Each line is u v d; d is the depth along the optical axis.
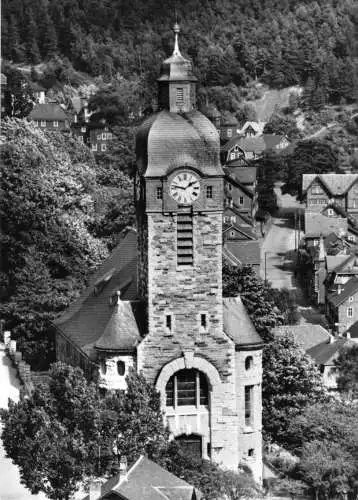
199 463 177.62
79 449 165.88
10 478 177.75
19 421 168.75
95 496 150.62
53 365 174.62
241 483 181.50
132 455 167.62
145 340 191.00
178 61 193.12
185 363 191.50
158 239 190.88
